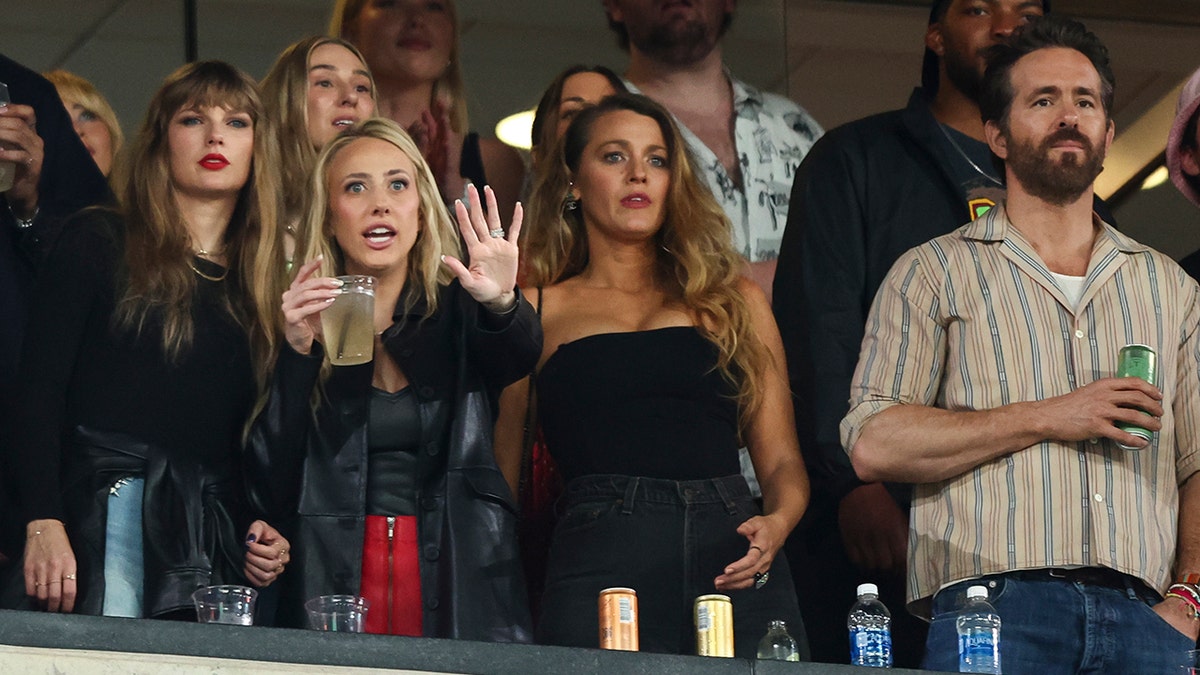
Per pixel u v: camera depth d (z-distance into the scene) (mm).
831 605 14977
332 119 15164
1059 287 12891
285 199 14648
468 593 12547
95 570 12391
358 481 12773
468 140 16766
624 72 17438
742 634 12836
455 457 12883
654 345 13523
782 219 17234
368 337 12477
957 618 11828
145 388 12859
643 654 10852
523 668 10648
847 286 15656
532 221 14758
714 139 17297
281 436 12742
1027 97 13328
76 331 13031
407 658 10508
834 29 18406
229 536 12852
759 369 13875
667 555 12805
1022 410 12234
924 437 12414
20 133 14484
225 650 10234
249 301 13469
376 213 13336
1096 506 12148
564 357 13555
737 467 13438
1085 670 11844
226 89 13883
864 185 16031
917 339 12977
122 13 16906
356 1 16734
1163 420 12586
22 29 16625
